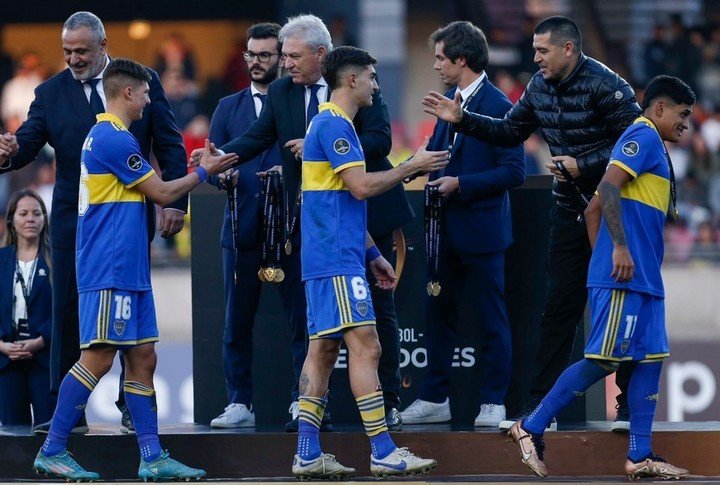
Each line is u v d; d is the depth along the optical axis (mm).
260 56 23266
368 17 53906
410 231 24000
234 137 23531
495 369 22656
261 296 24125
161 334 42562
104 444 21562
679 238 47969
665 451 21453
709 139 50125
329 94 22078
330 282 20047
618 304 20062
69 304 21922
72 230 21859
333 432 21547
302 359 22281
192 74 55062
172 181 20594
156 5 55531
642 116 20578
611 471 21375
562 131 21406
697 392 36094
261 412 24047
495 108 22922
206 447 21578
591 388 24156
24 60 55375
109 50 55781
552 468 21406
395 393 22016
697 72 52250
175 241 44844
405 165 20047
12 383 25297
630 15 53250
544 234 23844
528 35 52875
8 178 49062
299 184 21844
